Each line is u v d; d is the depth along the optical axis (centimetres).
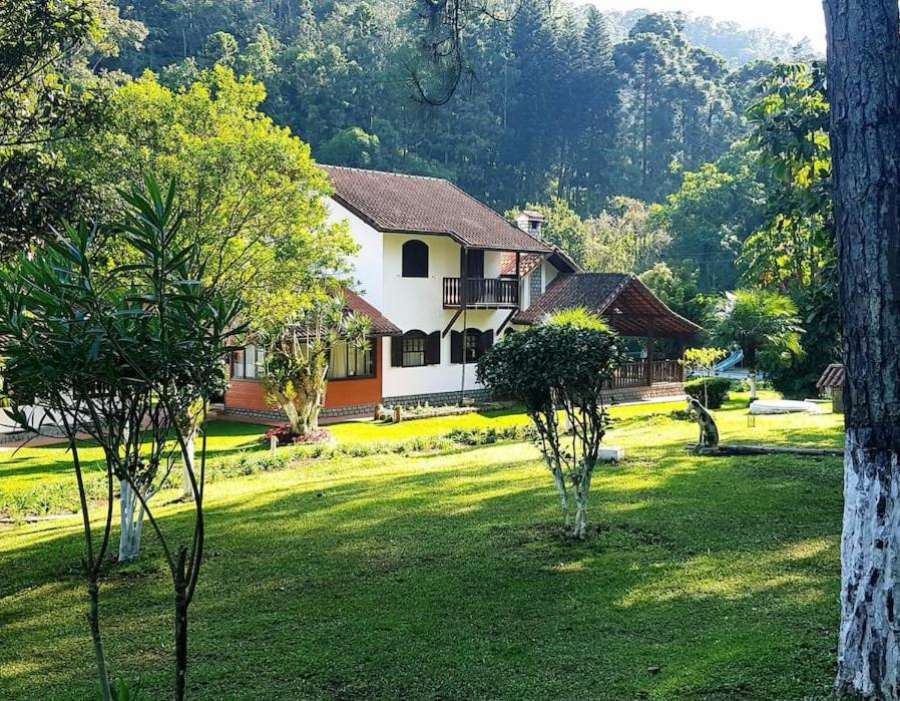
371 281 2794
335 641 664
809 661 555
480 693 559
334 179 2981
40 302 376
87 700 575
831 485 1130
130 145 1447
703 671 553
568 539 918
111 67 5650
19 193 992
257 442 2106
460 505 1133
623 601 720
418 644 650
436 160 5944
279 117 5581
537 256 3331
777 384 2831
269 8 7925
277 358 2066
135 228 380
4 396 423
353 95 5709
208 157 1453
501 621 691
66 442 2025
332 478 1498
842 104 515
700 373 3722
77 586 864
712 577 767
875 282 502
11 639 715
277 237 1617
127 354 379
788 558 812
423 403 2911
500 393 946
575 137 7006
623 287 3083
